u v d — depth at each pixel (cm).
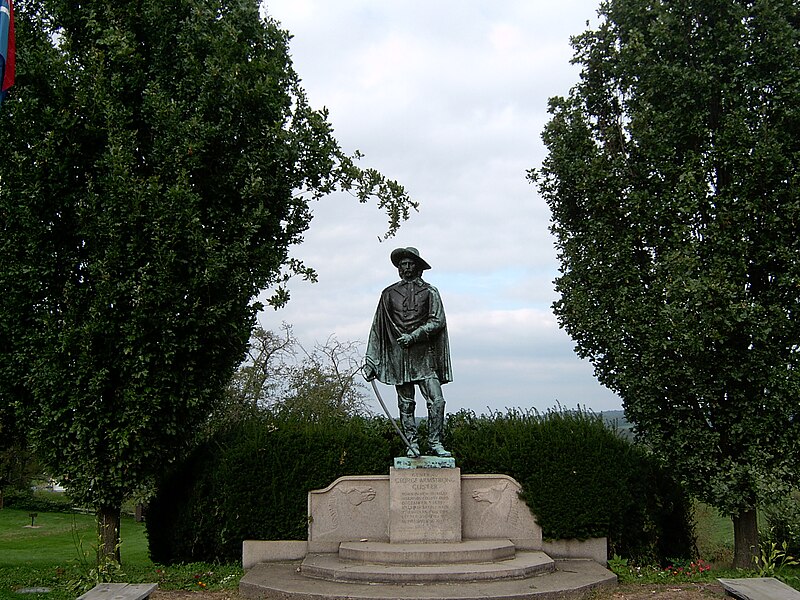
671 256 1202
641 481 1316
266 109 1309
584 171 1341
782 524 1308
